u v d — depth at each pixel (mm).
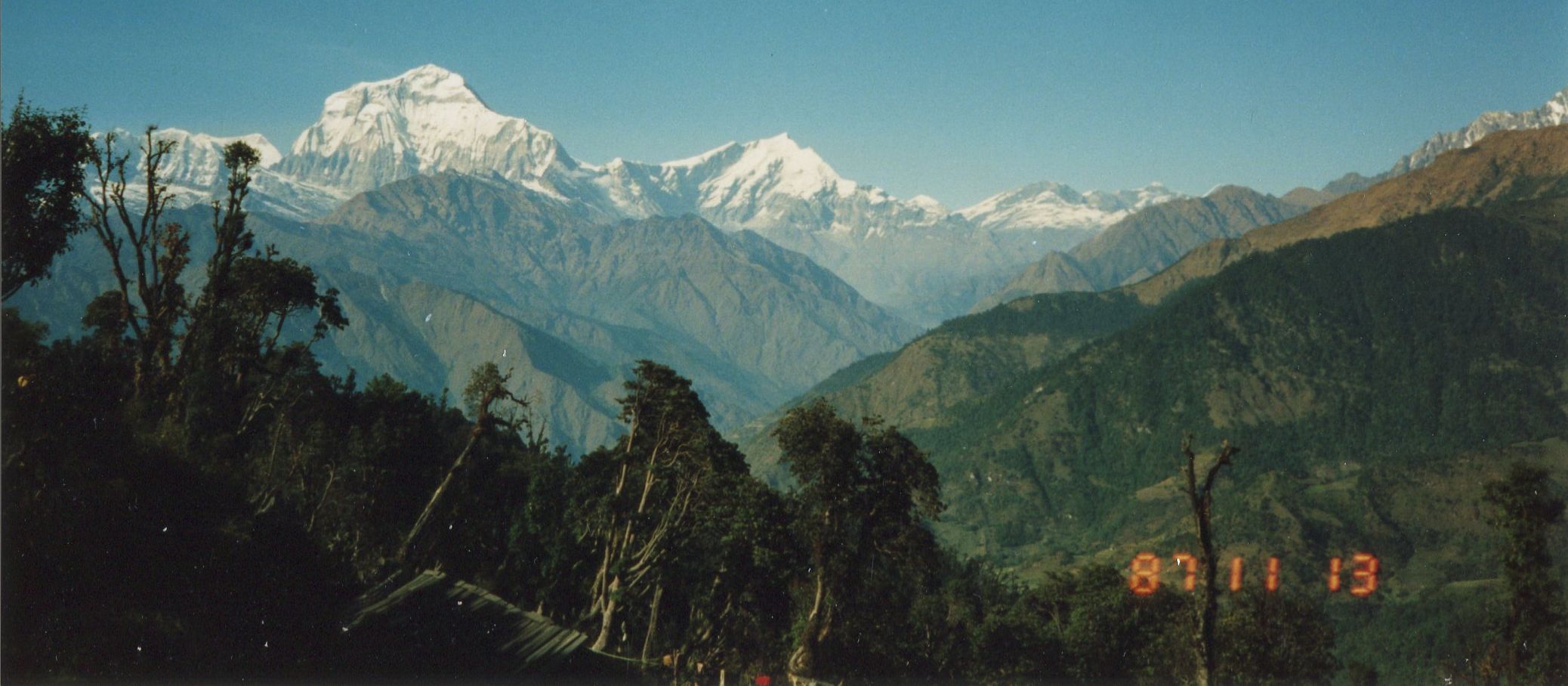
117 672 39344
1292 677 66125
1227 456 45375
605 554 83812
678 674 73812
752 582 79812
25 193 51594
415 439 85312
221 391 67125
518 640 66000
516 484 100500
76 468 43156
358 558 78562
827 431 72812
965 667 84500
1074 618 85000
